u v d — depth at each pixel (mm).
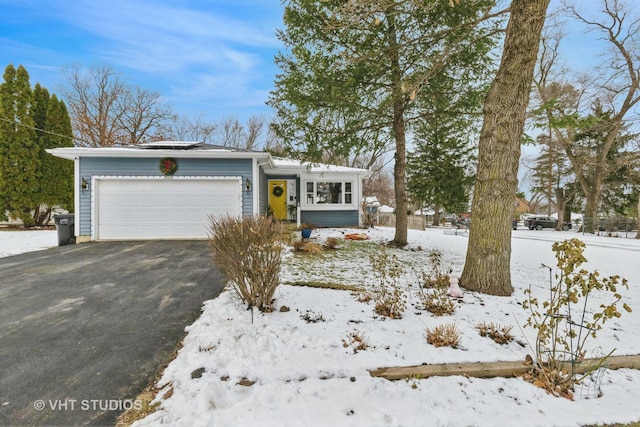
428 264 6668
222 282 5129
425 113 8211
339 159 9312
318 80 7113
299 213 13344
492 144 4434
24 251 7996
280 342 2814
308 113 7613
